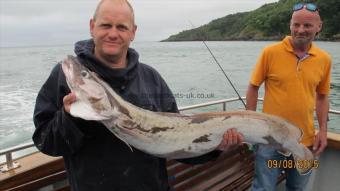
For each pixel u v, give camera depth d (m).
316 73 3.47
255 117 2.64
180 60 37.97
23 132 9.80
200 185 3.78
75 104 1.92
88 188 2.08
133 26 2.18
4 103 13.97
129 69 2.17
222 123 2.52
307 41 3.37
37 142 2.06
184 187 3.66
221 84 20.05
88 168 2.07
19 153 4.83
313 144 3.66
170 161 3.55
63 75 2.07
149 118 2.23
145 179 2.21
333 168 4.24
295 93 3.42
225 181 3.90
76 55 2.17
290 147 2.83
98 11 2.10
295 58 3.42
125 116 2.12
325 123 3.71
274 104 3.51
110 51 2.07
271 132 2.68
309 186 4.32
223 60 35.41
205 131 2.46
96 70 2.11
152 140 2.25
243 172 4.14
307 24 3.31
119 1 2.10
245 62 32.97
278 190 4.41
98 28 2.08
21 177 2.70
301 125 3.46
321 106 3.72
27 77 23.84
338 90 16.66
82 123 1.97
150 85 2.36
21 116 11.64
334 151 4.21
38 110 2.05
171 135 2.33
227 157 4.16
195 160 2.60
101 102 2.01
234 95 16.06
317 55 3.46
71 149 1.97
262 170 3.60
